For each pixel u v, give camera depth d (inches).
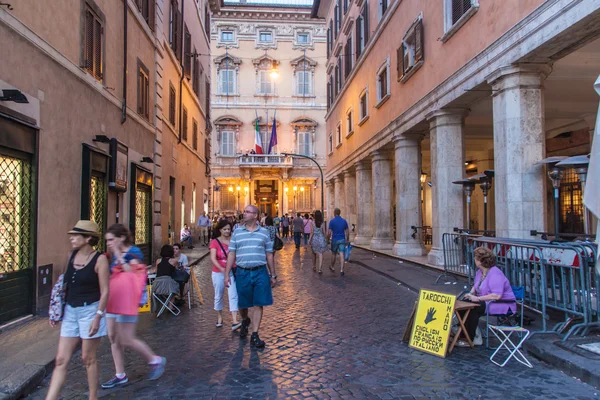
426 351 228.7
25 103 287.4
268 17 1759.4
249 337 262.2
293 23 1775.3
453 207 498.0
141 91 570.3
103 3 434.6
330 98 1278.3
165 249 340.5
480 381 188.9
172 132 752.3
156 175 629.9
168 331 281.6
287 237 1433.3
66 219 354.0
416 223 645.3
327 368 207.0
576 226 613.3
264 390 181.9
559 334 238.2
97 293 166.2
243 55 1753.2
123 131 499.5
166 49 699.4
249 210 250.5
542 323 258.1
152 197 606.2
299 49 1774.1
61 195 346.6
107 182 439.5
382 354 227.5
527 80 353.1
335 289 426.0
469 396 173.6
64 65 350.0
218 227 301.3
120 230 192.5
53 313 163.2
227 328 285.4
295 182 1737.2
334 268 590.6
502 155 367.2
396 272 506.9
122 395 179.3
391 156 790.5
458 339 243.9
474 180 465.7
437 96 500.7
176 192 794.2
